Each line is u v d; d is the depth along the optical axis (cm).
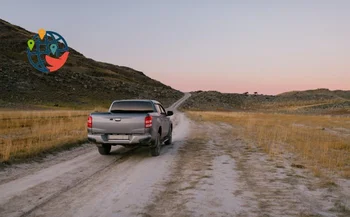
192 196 606
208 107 15950
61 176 771
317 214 509
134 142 1011
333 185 688
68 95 11162
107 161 987
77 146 1312
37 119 2589
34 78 11288
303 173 810
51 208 535
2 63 11506
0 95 8850
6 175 773
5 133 1622
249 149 1238
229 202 570
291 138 1562
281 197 601
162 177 766
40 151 1075
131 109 1170
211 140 1571
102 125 1026
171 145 1377
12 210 525
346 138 1639
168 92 18550
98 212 516
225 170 847
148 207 541
